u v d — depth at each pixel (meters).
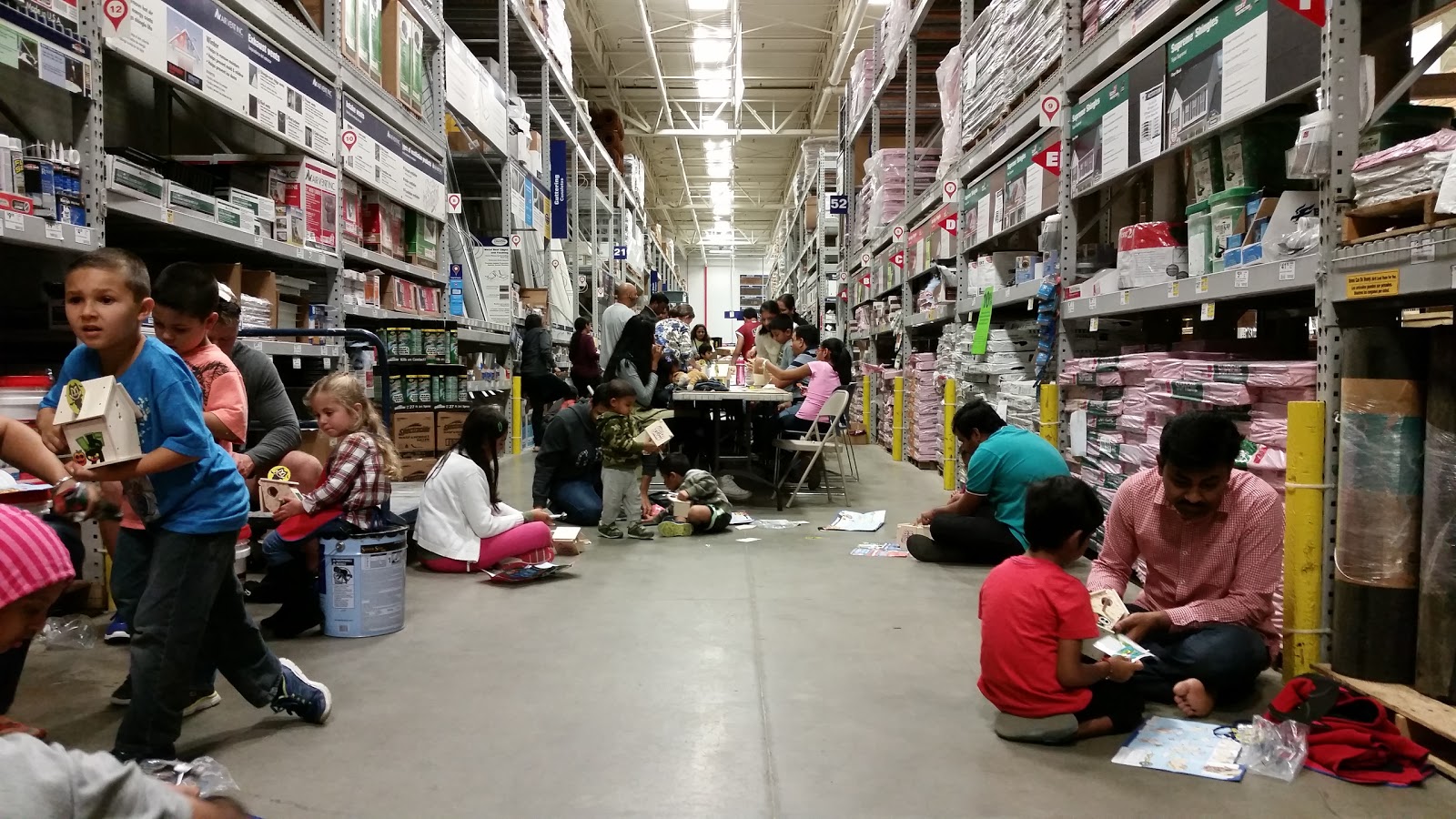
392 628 3.20
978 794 1.94
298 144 4.47
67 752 0.80
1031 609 2.26
